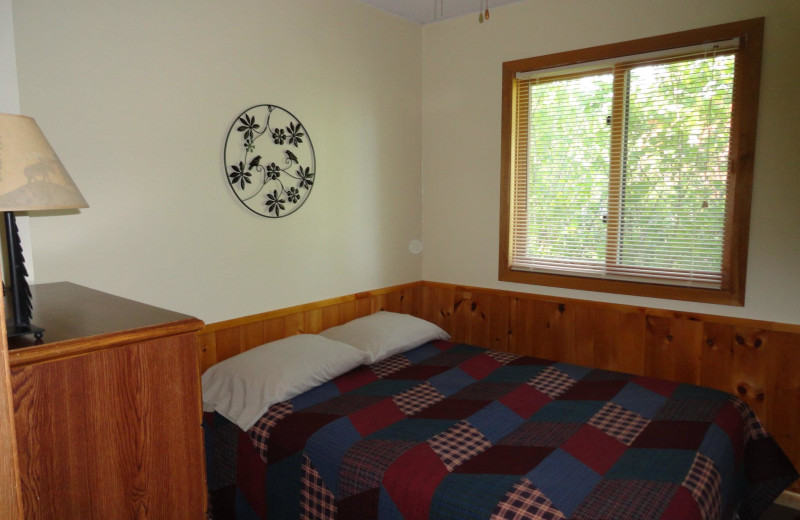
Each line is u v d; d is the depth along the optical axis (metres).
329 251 2.93
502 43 3.11
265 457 1.91
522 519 1.37
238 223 2.46
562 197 3.00
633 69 2.70
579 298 2.96
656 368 2.74
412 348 2.75
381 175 3.23
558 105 2.97
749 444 2.04
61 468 0.92
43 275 1.84
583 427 1.87
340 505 1.68
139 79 2.06
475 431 1.84
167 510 1.07
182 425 1.09
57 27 1.83
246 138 2.45
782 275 2.37
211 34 2.29
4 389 0.68
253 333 2.57
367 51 3.06
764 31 2.32
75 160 1.90
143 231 2.11
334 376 2.30
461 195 3.38
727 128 2.47
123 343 0.98
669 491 1.47
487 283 3.31
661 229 2.70
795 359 2.37
